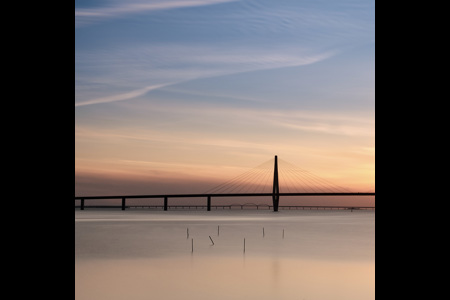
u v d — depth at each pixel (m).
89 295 23.17
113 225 84.50
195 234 64.25
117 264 34.62
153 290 24.55
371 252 42.50
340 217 140.12
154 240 55.28
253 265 33.94
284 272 30.30
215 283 26.23
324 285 25.78
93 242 52.72
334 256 39.62
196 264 34.44
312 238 58.06
